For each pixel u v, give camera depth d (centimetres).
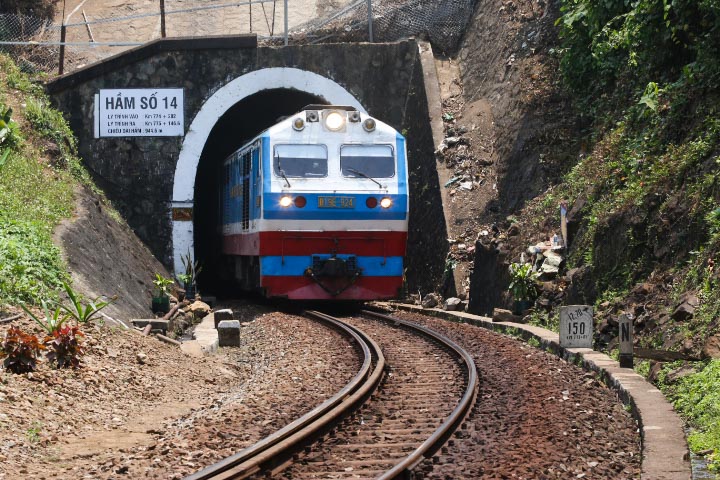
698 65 2638
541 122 3803
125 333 2300
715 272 1909
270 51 4466
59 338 1766
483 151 4119
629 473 1128
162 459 1196
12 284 2258
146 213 4400
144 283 3634
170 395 1797
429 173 4250
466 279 3681
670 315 1961
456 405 1600
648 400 1514
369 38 4731
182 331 3109
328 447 1284
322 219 3422
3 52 4856
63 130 4203
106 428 1461
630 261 2439
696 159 2327
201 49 4403
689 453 1168
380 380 1889
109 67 4356
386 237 3478
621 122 3131
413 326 2831
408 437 1338
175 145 4406
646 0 2869
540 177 3641
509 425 1414
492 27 4609
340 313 3609
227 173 4653
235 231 4241
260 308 3881
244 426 1427
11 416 1398
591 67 3578
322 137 3500
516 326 2742
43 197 3328
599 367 1877
